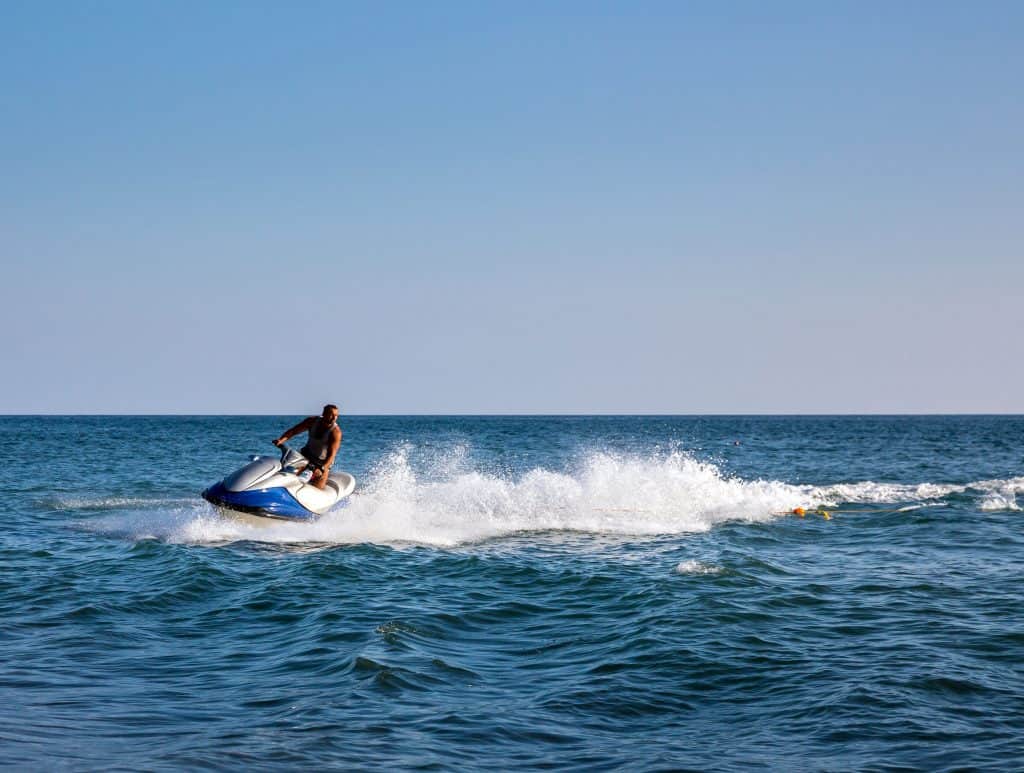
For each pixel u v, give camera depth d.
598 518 19.83
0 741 6.68
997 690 8.25
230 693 8.09
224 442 66.50
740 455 50.34
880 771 6.46
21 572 13.57
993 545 17.08
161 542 16.14
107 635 10.08
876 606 11.74
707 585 12.78
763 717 7.67
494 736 7.15
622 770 6.50
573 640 10.17
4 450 50.97
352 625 10.51
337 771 6.33
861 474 34.75
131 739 6.88
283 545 16.20
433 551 15.83
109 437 78.31
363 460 45.03
